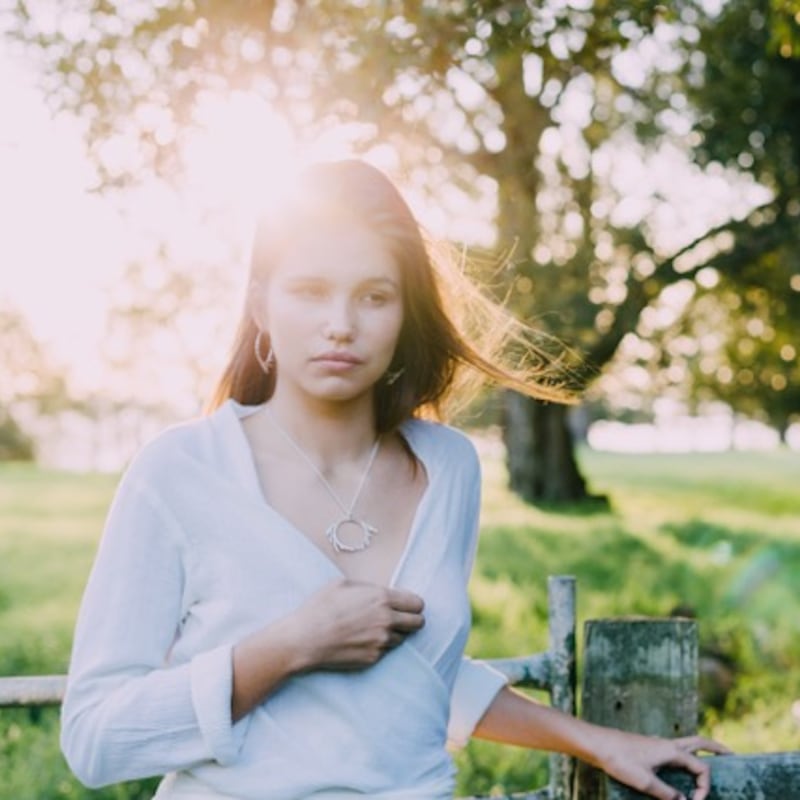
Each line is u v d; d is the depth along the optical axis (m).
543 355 2.66
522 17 4.77
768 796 2.32
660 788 2.29
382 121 5.57
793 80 15.85
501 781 5.33
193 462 2.09
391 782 2.04
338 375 2.07
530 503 25.25
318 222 2.06
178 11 5.70
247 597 2.03
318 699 2.01
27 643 8.55
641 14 5.02
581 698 2.58
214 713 1.93
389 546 2.16
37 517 21.64
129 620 2.02
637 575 13.36
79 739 2.00
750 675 7.67
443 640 2.11
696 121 16.64
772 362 22.98
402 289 2.15
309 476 2.15
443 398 2.41
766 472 48.53
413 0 4.86
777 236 18.06
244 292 2.23
